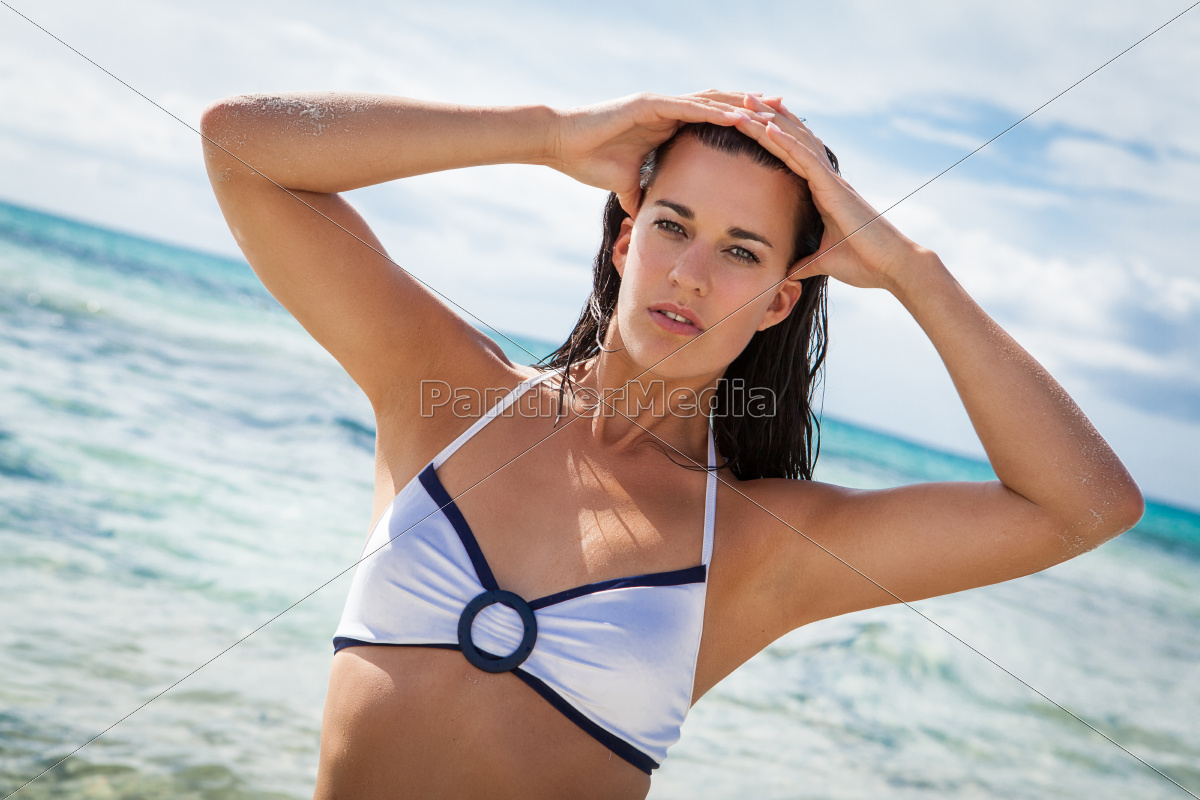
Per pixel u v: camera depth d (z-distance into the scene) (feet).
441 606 3.70
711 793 8.18
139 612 10.84
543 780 3.51
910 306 4.11
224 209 4.18
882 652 15.10
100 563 13.21
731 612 4.11
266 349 39.47
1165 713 18.58
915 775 10.30
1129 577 38.91
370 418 30.45
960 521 3.95
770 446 4.97
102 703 6.94
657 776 8.43
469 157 4.19
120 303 44.24
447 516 3.89
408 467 4.18
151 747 6.28
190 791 6.03
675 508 4.11
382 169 4.09
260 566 14.64
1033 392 3.85
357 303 4.18
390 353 4.31
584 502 4.00
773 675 13.78
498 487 4.00
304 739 6.91
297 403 30.89
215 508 18.39
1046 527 3.83
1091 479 3.74
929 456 63.93
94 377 28.96
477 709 3.54
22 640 8.71
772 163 4.16
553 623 3.67
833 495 4.32
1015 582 31.37
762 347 4.88
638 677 3.63
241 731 6.83
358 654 3.73
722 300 4.09
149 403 27.20
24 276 46.32
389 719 3.56
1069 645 23.40
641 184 4.36
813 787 8.99
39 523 15.05
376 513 4.22
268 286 4.30
